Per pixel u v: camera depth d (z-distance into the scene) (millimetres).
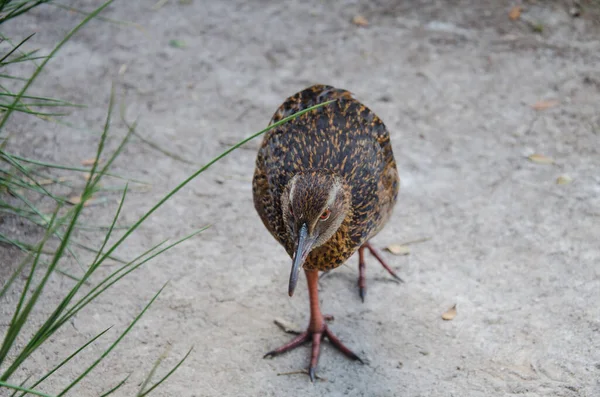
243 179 1514
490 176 1513
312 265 1294
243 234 1440
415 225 1452
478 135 1575
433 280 1385
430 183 1505
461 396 1264
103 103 1614
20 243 1383
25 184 1389
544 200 1476
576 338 1315
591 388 1268
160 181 1501
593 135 1568
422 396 1266
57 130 1562
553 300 1356
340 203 1259
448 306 1355
